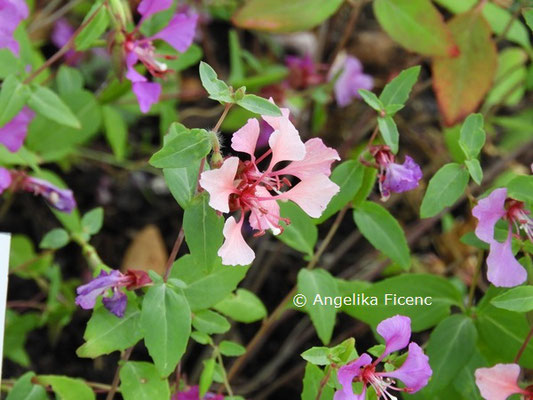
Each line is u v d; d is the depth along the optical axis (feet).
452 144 1.24
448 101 1.24
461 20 1.25
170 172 0.96
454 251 1.39
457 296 1.08
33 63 1.22
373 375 0.97
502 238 1.04
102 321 1.01
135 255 1.40
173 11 1.19
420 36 1.22
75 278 1.38
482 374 1.00
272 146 0.95
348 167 1.04
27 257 1.26
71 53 1.44
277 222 0.98
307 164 0.97
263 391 1.32
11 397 1.04
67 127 1.24
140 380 1.02
